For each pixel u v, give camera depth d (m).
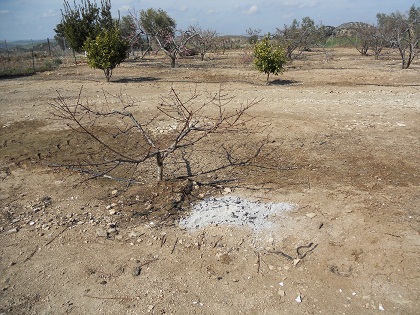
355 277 3.12
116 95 10.41
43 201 4.42
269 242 3.58
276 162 5.39
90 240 3.66
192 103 8.58
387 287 3.01
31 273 3.25
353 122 7.22
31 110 8.80
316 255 3.39
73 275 3.22
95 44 12.74
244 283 3.10
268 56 11.91
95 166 5.40
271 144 6.10
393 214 3.96
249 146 6.03
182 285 3.09
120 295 3.00
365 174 4.93
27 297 2.99
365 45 24.02
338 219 3.91
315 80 12.98
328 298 2.93
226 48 33.31
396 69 15.65
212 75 14.63
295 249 3.48
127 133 6.85
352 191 4.47
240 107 8.34
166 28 27.05
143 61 21.92
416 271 3.15
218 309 2.85
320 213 4.02
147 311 2.84
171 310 2.85
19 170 5.33
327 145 6.00
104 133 6.90
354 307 2.84
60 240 3.68
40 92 11.19
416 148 5.77
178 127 7.12
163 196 4.40
